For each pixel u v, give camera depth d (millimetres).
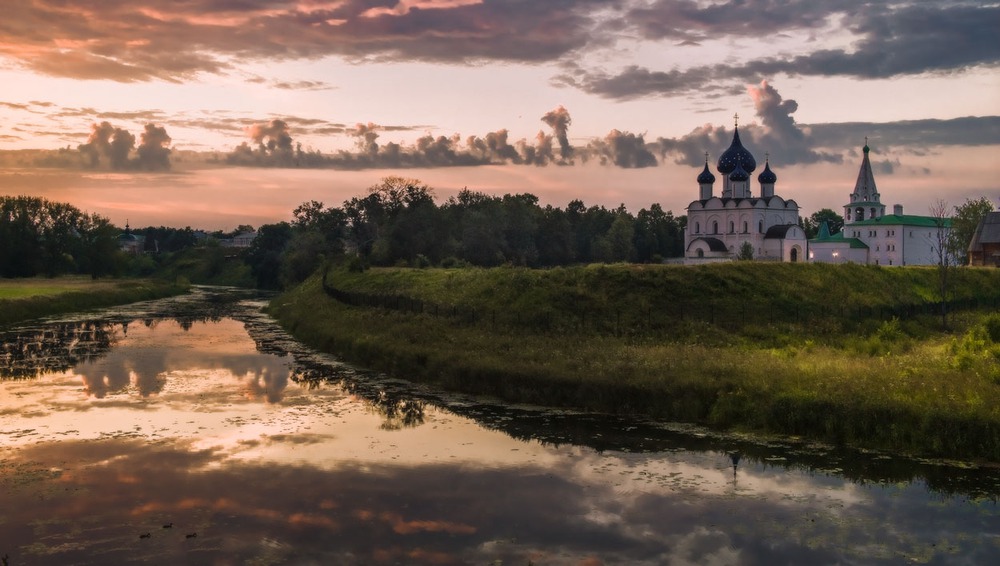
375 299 57219
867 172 145250
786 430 26891
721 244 132125
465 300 50969
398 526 19203
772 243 133750
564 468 23594
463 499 21000
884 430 25328
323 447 25844
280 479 22578
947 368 31625
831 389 27734
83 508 20312
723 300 48875
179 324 68312
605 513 20047
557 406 31453
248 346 51250
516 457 24703
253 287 160000
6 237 129375
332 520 19562
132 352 48250
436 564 17156
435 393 34219
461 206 141625
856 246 132625
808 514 20000
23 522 19422
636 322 44188
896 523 19406
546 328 43531
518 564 17188
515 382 33094
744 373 30859
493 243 110500
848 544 18203
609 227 160250
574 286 48875
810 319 47812
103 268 136875
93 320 72125
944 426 24406
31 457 24656
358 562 17234
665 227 160250
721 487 21938
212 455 24906
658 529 19062
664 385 30266
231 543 18188
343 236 124625
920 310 56969
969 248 103750
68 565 17078
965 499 20953
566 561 17328
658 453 25062
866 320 49281
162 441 26547
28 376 39125
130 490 21641
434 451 25375
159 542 18234
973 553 17719
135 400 33219
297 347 50500
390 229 102188
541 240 135500
